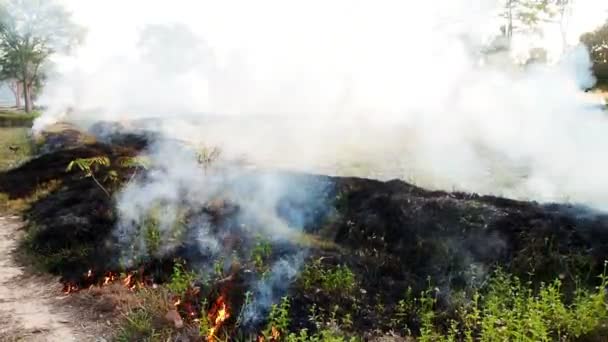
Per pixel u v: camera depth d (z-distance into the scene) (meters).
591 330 3.81
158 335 4.09
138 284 5.05
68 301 4.89
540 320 3.83
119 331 4.23
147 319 4.33
